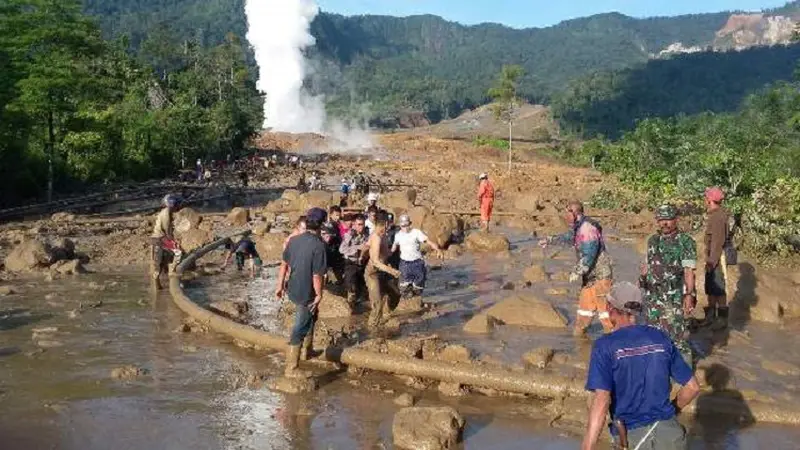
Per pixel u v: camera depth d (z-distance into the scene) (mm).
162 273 14500
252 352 9352
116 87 56312
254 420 7066
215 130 61031
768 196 17062
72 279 14008
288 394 7805
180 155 54031
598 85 196000
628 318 4805
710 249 10328
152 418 7082
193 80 79062
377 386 8102
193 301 11500
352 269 11773
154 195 33062
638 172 29094
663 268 7633
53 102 29453
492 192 20234
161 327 10484
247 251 14836
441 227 18234
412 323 10750
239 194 34500
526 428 6934
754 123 37656
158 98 66562
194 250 16578
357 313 11398
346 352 8617
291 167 57562
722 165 22125
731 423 7016
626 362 4570
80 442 6516
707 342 9641
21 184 32094
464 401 7695
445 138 124688
